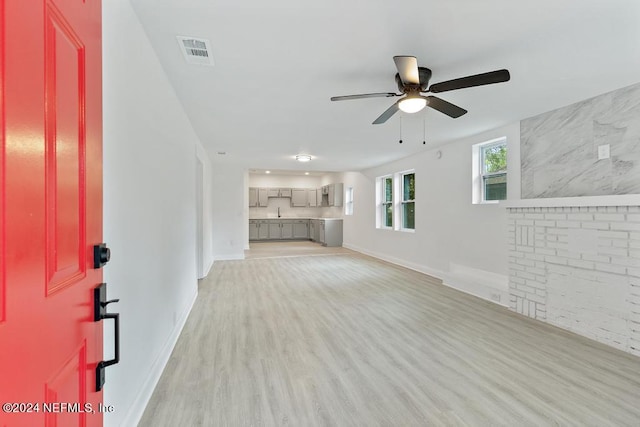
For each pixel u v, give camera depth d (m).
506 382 2.12
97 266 0.98
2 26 0.55
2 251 0.55
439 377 2.19
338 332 2.99
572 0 1.62
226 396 1.96
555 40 2.00
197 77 2.51
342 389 2.04
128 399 1.60
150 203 2.02
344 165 7.41
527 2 1.63
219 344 2.71
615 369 2.29
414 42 2.02
